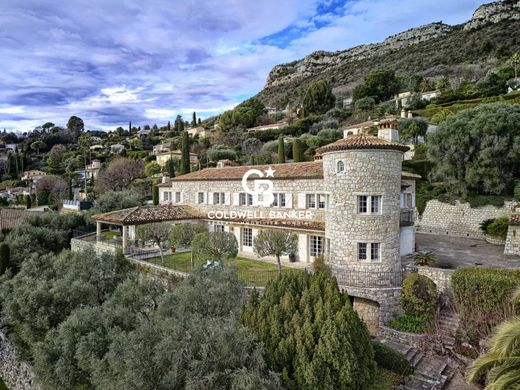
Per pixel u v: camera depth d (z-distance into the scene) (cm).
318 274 1580
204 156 8656
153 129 16188
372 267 2211
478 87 7225
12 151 13375
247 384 1043
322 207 2862
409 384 1533
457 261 2659
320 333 1295
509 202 3778
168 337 1167
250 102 11950
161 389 1091
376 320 2044
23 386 2061
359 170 2225
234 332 1198
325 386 1209
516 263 2580
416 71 11956
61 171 11269
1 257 3123
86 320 1529
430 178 4594
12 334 2364
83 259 2300
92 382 1304
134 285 1908
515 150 3828
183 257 3086
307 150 6562
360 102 9312
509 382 923
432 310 1969
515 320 1037
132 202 5259
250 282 2258
